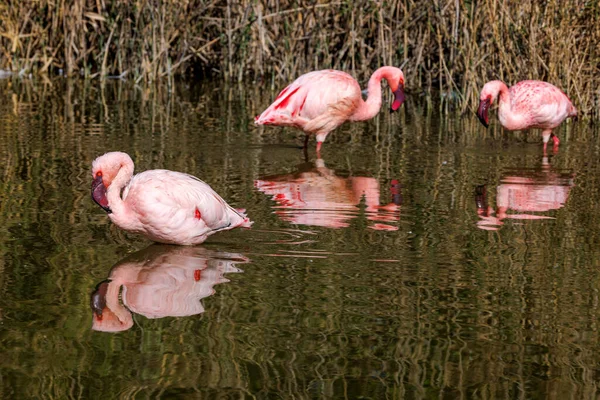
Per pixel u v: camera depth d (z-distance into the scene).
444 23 19.98
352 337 6.76
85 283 7.80
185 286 7.78
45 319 6.97
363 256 8.76
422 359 6.41
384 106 20.27
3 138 14.93
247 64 23.88
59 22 23.88
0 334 6.67
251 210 10.52
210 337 6.70
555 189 12.05
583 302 7.60
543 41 19.14
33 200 10.74
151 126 16.61
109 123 16.84
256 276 8.08
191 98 20.58
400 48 21.19
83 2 23.36
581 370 6.29
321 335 6.79
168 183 8.70
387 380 6.05
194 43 24.59
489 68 19.66
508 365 6.34
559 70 18.45
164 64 23.92
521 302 7.58
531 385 6.03
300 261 8.55
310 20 22.81
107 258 8.53
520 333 6.92
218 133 16.06
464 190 11.93
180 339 6.64
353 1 21.58
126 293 7.58
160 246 8.96
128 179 8.75
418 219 10.28
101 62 24.02
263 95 21.17
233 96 20.98
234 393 5.80
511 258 8.80
